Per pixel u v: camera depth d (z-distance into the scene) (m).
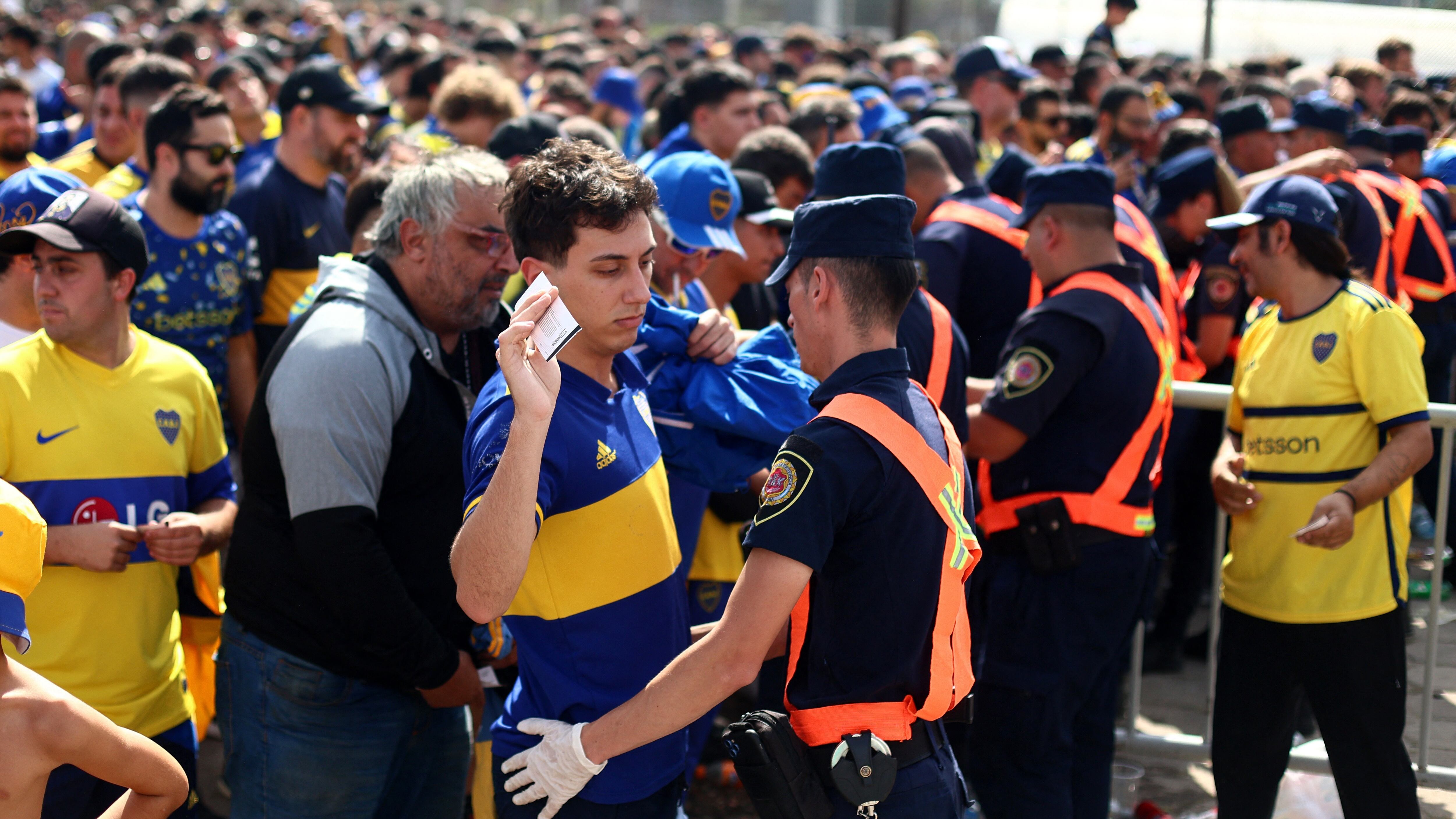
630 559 2.30
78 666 2.73
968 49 8.37
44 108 9.41
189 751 3.03
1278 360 3.35
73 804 2.53
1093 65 9.32
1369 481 3.08
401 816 3.07
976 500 3.81
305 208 5.19
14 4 20.31
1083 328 3.26
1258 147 6.79
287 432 2.61
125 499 2.85
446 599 2.87
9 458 2.71
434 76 8.62
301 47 11.16
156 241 4.29
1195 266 5.70
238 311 4.61
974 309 4.64
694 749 3.38
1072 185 3.44
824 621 2.21
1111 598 3.31
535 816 2.36
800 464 2.11
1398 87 9.10
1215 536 5.09
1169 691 4.94
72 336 2.78
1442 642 4.04
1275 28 14.70
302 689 2.77
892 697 2.21
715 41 19.02
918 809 2.21
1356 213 5.44
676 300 3.47
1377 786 3.27
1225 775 3.49
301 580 2.76
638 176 2.25
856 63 13.23
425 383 2.79
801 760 2.16
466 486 2.32
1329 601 3.23
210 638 3.54
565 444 2.21
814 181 4.88
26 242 2.76
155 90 5.21
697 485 2.75
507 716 2.45
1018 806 3.29
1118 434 3.31
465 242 2.74
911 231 2.32
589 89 9.48
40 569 1.92
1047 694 3.27
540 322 2.02
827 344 2.29
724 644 2.08
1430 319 6.18
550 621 2.28
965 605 2.39
